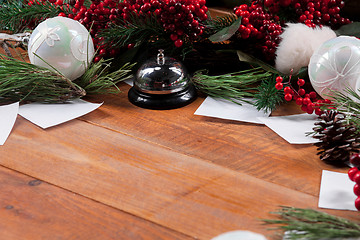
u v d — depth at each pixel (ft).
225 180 2.33
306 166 2.40
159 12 2.87
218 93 2.90
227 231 2.11
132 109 2.83
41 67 2.82
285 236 2.04
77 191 2.29
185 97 2.85
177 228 2.12
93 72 2.92
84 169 2.40
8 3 3.34
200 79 2.92
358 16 3.26
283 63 2.84
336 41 2.66
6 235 2.11
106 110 2.82
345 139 2.38
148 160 2.45
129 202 2.23
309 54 2.81
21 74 2.80
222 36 2.83
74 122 2.72
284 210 2.15
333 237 1.96
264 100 2.75
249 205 2.21
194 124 2.70
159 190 2.29
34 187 2.31
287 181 2.32
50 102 2.86
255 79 2.86
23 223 2.15
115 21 3.00
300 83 2.67
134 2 2.94
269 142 2.56
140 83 2.84
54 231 2.12
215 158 2.46
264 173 2.37
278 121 2.69
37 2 3.24
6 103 2.85
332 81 2.63
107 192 2.28
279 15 3.05
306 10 2.96
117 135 2.61
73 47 2.83
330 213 2.18
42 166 2.42
